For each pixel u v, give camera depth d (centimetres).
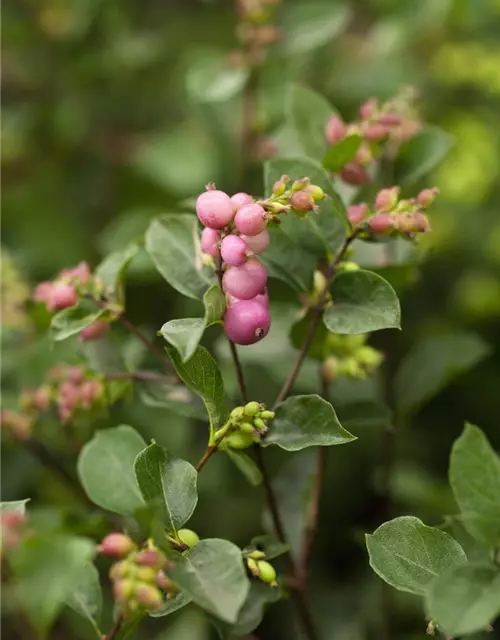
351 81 76
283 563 48
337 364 49
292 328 47
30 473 59
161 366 51
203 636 56
